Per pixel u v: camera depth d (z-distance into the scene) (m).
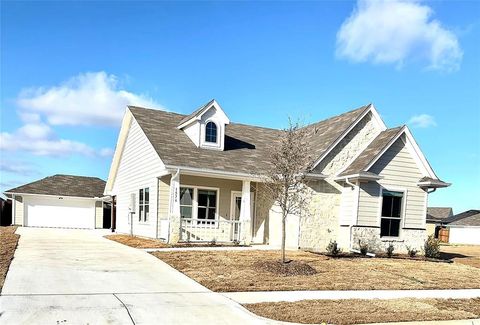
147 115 20.80
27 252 13.02
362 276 11.35
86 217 32.31
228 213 19.34
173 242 16.67
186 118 20.16
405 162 17.45
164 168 16.62
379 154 16.64
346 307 7.96
